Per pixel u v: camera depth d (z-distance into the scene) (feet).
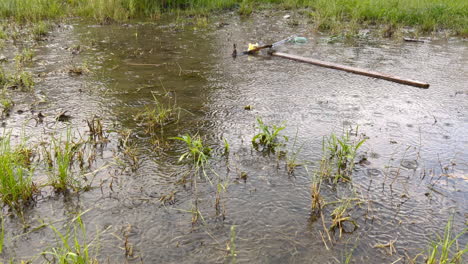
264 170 11.75
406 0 35.40
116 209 10.05
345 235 9.27
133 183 11.10
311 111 15.79
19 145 12.25
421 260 8.51
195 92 17.94
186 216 9.83
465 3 34.22
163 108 15.96
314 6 37.55
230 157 12.43
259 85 18.85
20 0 33.71
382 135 13.85
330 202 10.30
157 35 28.76
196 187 10.96
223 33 29.68
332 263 8.43
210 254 8.65
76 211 9.96
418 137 13.73
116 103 16.53
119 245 8.87
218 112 15.74
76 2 36.70
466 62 22.75
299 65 22.12
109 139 13.48
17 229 9.31
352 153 12.00
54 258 8.48
